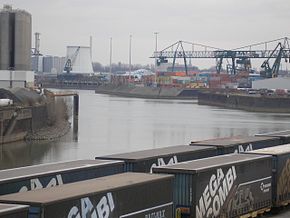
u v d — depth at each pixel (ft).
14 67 587.68
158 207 89.25
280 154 128.98
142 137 341.21
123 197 81.41
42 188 81.71
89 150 276.00
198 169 99.40
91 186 80.69
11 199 69.92
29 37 604.49
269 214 128.67
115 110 611.06
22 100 377.71
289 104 645.51
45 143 309.63
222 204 107.45
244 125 435.53
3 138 309.42
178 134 360.48
